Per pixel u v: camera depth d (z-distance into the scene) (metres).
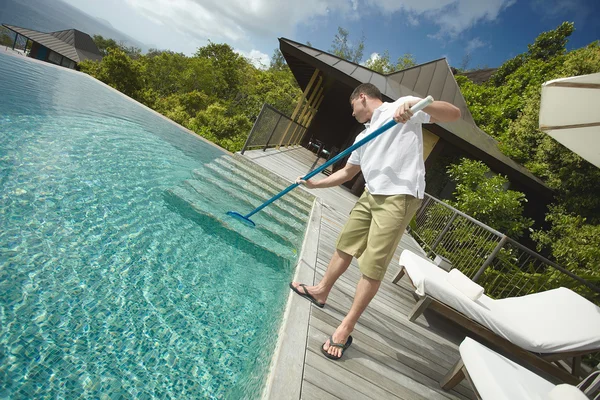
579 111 2.12
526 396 1.40
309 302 2.03
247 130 18.27
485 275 4.50
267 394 1.22
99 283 1.85
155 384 1.35
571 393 1.29
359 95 1.99
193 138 8.32
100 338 1.49
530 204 8.96
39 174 2.86
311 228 3.73
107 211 2.72
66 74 8.72
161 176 4.12
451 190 8.12
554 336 2.53
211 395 1.39
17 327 1.38
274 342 1.61
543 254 7.61
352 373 1.58
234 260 2.80
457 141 7.16
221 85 32.34
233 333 1.86
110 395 1.23
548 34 17.48
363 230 1.83
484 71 24.09
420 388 1.72
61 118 4.66
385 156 1.68
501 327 2.46
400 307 2.77
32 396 1.12
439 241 5.30
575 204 7.86
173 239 2.72
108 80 25.44
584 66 10.05
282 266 3.01
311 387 1.36
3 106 4.02
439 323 2.82
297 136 12.44
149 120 7.76
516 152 9.48
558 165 8.66
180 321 1.80
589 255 6.13
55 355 1.31
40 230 2.13
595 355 3.75
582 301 2.81
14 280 1.63
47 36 34.53
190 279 2.25
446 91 9.90
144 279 2.05
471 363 1.62
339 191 7.48
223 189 4.14
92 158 3.72
